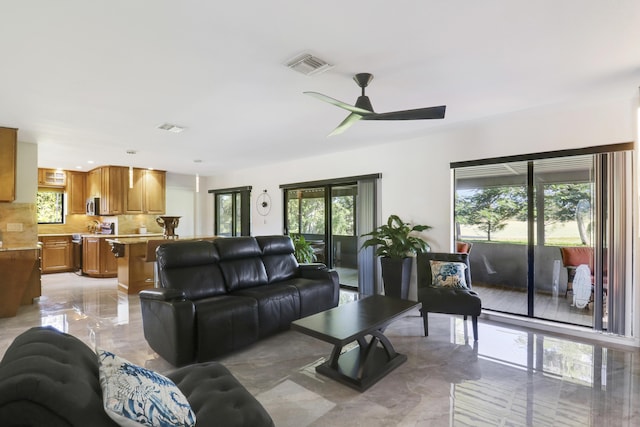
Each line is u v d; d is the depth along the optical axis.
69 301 4.72
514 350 3.01
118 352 2.98
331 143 4.85
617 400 2.18
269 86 2.68
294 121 3.68
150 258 4.84
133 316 4.01
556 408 2.09
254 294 3.27
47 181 7.11
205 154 5.61
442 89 2.81
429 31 1.91
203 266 3.42
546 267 3.71
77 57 2.17
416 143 4.61
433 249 4.45
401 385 2.39
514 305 3.92
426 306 3.35
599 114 3.22
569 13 1.74
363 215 5.22
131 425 1.07
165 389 1.26
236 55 2.17
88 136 4.29
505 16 1.76
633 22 1.82
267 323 3.23
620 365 2.68
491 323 3.78
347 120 2.57
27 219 4.58
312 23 1.81
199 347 2.71
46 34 1.89
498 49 2.13
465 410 2.08
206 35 1.92
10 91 2.73
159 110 3.26
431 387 2.36
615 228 3.15
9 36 1.90
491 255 4.11
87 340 3.25
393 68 2.39
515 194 3.92
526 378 2.48
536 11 1.72
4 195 3.81
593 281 3.36
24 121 3.60
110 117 3.47
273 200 6.83
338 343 2.11
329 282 3.97
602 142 3.20
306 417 2.02
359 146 5.08
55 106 3.11
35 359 1.07
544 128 3.55
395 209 4.85
